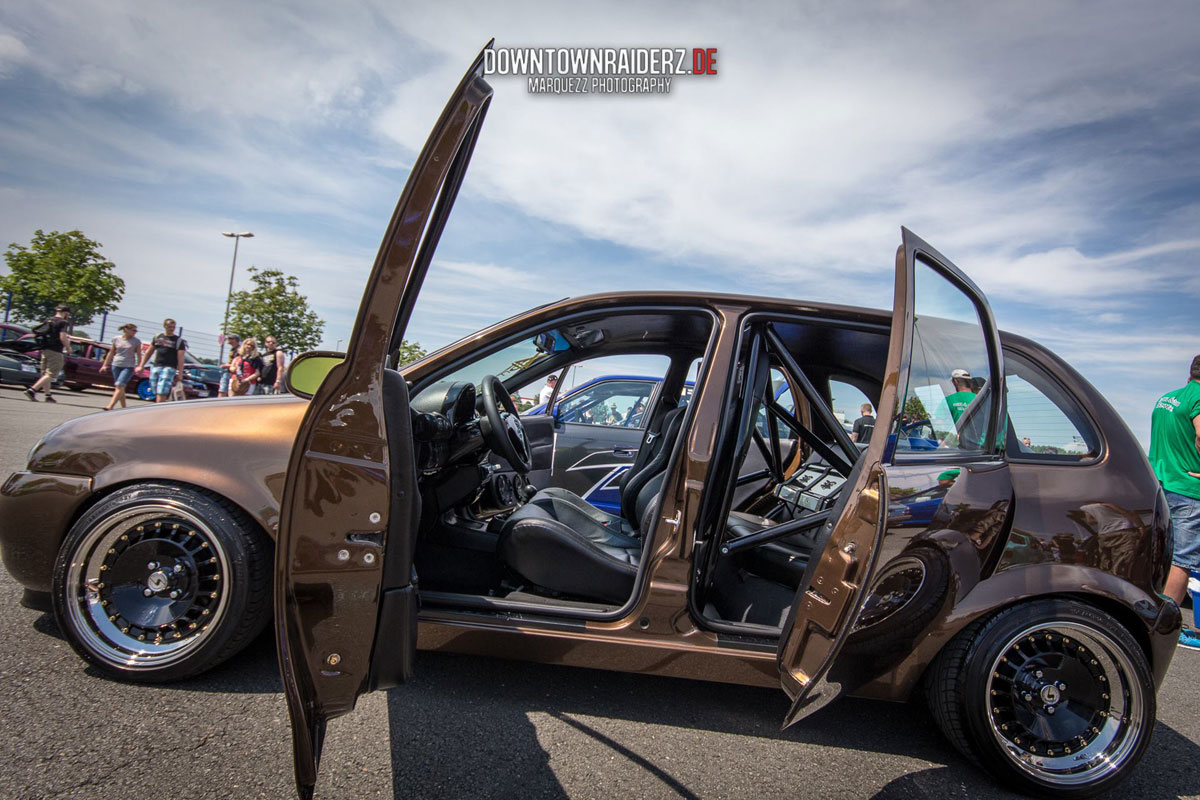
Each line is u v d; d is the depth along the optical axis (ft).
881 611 6.04
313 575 4.96
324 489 5.03
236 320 104.68
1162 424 13.33
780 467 10.27
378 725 6.41
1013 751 6.47
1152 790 6.76
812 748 6.91
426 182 5.15
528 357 9.31
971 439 6.47
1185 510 12.98
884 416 5.60
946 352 6.20
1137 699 6.47
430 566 7.82
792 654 5.88
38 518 6.68
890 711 8.01
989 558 6.40
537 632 6.70
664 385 10.83
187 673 6.52
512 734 6.49
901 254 5.65
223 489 6.44
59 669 6.64
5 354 47.09
